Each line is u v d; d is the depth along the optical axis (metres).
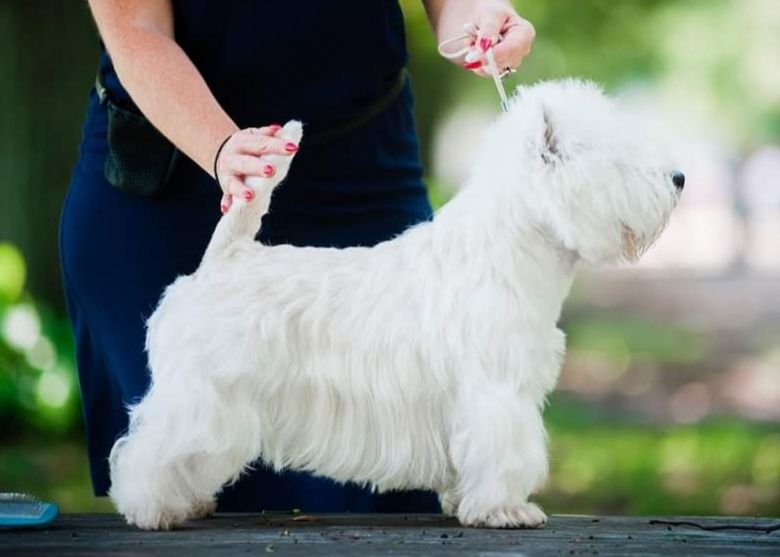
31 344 15.04
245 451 5.18
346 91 6.43
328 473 5.34
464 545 4.77
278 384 5.21
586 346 27.06
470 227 5.21
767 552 4.70
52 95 15.62
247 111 6.38
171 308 5.29
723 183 46.97
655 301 33.16
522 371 5.11
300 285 5.26
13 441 15.02
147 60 5.61
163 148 6.19
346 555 4.57
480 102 24.64
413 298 5.21
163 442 5.14
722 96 29.38
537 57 24.23
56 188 15.69
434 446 5.23
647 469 15.99
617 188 5.12
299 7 6.28
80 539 4.97
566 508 14.31
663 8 25.11
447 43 5.94
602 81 24.66
